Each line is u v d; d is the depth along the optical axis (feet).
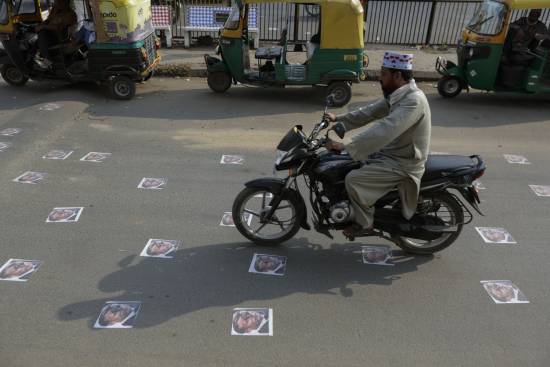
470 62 27.76
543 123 25.54
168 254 13.51
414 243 13.79
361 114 12.80
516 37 27.07
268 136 22.62
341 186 12.58
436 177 12.30
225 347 10.34
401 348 10.46
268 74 27.96
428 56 36.83
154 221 15.12
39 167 18.54
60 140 21.25
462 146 22.03
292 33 38.81
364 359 10.12
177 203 16.22
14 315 11.05
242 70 27.94
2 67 28.73
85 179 17.72
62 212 15.46
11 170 18.20
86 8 30.83
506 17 26.32
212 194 16.90
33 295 11.71
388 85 11.41
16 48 27.12
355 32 26.02
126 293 11.91
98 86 29.63
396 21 40.19
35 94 27.66
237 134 22.72
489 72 27.45
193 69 32.48
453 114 26.55
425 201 13.01
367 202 12.11
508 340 10.77
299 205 13.37
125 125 23.39
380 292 12.25
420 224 12.78
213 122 24.22
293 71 27.45
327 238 14.49
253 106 26.99
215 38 39.22
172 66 32.60
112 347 10.23
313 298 11.96
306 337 10.69
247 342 10.50
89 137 21.72
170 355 10.07
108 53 26.35
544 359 10.26
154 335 10.61
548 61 26.86
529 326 11.22
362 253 13.84
